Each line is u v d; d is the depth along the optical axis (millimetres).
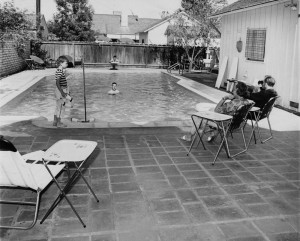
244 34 13711
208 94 13586
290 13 10562
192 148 5848
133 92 15172
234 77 14312
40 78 17094
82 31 36562
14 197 3883
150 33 39062
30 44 24203
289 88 10656
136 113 10766
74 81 18469
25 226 3287
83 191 4082
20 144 5750
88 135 6430
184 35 24812
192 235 3223
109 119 9805
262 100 6605
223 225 3412
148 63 28281
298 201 3975
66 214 3537
